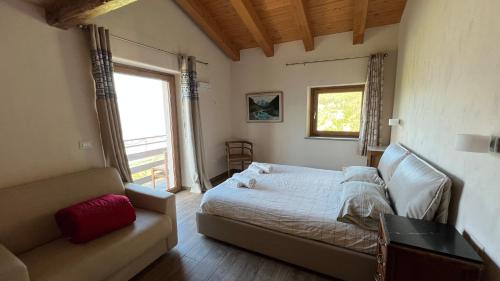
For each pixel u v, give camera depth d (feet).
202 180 12.25
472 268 3.23
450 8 5.12
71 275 4.47
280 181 8.66
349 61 12.14
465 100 4.28
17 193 5.32
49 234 5.58
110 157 7.71
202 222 7.55
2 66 5.48
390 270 3.70
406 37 9.43
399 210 5.25
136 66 9.59
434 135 5.71
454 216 4.50
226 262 6.62
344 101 13.05
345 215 5.49
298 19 10.56
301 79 13.38
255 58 14.44
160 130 13.38
